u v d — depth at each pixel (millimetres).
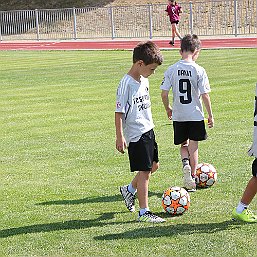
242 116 19688
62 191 12828
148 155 10797
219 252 9383
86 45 53531
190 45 12891
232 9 56938
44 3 71188
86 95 25250
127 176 13773
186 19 59281
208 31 57469
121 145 10703
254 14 55906
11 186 13336
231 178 13242
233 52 40312
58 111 22016
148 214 10805
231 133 17391
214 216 10953
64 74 32594
